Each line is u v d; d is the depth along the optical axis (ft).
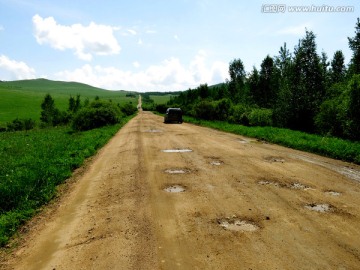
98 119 103.24
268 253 14.62
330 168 32.60
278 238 16.24
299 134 57.47
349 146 40.29
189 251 15.06
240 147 48.65
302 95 70.18
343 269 13.12
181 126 104.17
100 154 46.26
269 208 20.83
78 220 20.07
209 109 121.90
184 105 193.98
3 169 34.65
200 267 13.55
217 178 29.07
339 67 115.24
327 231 16.98
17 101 394.32
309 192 24.25
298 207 20.92
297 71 71.77
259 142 55.36
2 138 85.51
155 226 18.29
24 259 15.31
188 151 45.37
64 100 479.00
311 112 69.31
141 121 147.02
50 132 101.60
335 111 55.57
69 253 15.49
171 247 15.55
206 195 23.93
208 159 38.65
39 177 29.12
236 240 16.12
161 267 13.66
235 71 152.76
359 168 32.58
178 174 31.01
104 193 25.72
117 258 14.65
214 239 16.31
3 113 297.33
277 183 27.02
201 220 19.01
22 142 67.77
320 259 13.98
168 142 57.00
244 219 19.02
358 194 23.59
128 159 40.34
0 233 18.26
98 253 15.25
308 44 70.33
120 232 17.66
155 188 26.27
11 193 23.93
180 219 19.26
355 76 50.03
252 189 25.29
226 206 21.36
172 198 23.45
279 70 108.06
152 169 33.58
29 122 187.32
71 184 29.60
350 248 14.98
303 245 15.38
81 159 40.32
